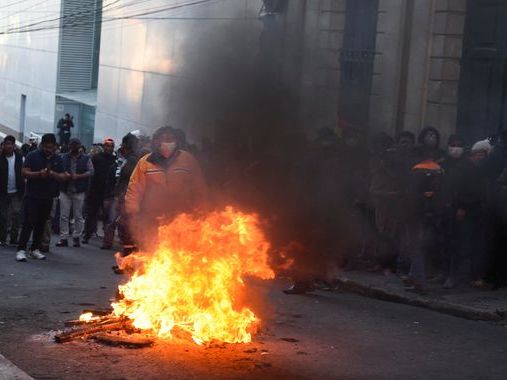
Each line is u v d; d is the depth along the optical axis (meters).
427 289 9.87
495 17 12.51
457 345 7.59
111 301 9.00
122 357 6.74
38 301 8.97
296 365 6.71
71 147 14.02
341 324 8.30
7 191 13.88
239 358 6.83
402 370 6.71
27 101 39.22
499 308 8.91
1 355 6.72
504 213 9.88
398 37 14.00
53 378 6.21
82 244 14.62
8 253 13.06
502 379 6.55
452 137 10.32
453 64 13.20
